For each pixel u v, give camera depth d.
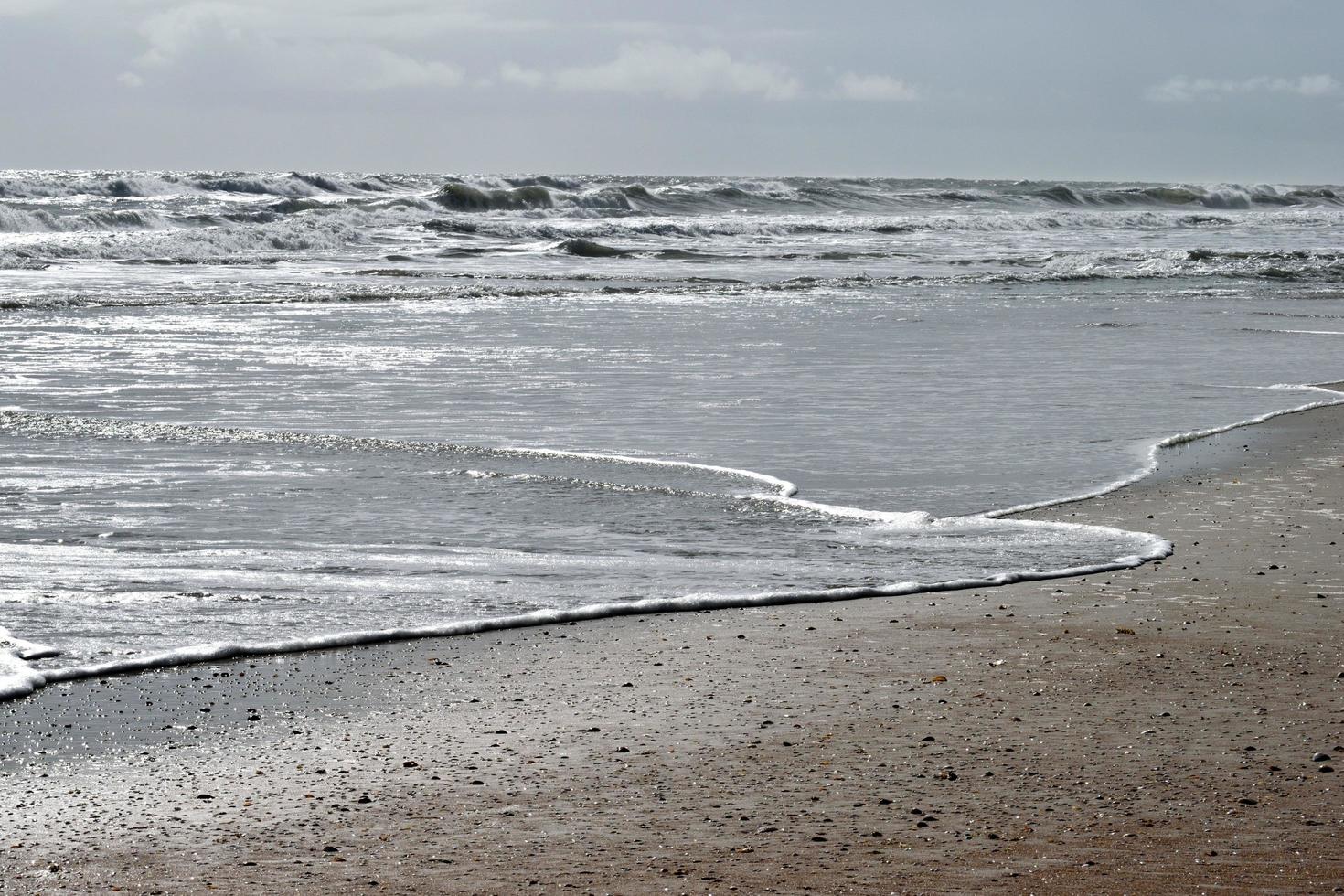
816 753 5.44
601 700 6.24
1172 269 42.72
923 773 5.19
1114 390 18.09
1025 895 4.05
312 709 6.14
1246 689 6.34
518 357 20.89
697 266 44.28
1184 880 4.15
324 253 46.03
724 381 18.59
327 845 4.49
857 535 10.09
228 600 8.06
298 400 16.48
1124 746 5.50
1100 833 4.55
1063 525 10.44
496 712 6.07
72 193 68.00
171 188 72.81
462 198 71.12
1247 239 65.00
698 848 4.45
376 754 5.48
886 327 26.11
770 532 10.13
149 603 7.95
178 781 5.15
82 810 4.82
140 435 13.68
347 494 11.17
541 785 5.09
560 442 13.93
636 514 10.64
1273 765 5.24
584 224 62.47
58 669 6.63
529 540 9.75
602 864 4.32
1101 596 8.33
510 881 4.18
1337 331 26.31
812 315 28.55
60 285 32.34
